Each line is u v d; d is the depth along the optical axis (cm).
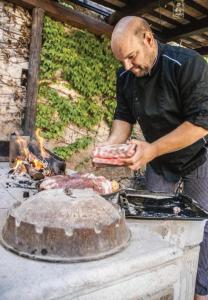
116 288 129
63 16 476
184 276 203
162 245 150
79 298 120
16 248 133
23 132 470
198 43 614
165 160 269
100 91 550
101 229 134
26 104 466
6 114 460
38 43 461
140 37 212
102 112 559
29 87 463
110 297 129
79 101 527
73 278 119
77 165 541
